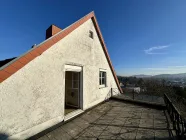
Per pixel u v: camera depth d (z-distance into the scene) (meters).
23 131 3.12
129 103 8.09
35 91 3.48
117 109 6.70
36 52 3.53
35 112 3.46
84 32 6.18
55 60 4.23
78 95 6.02
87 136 3.78
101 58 8.14
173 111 4.64
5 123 2.74
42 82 3.71
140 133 3.95
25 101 3.20
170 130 4.12
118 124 4.68
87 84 6.30
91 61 6.80
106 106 7.29
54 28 6.31
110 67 9.61
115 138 3.65
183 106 10.66
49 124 3.89
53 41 4.15
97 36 7.67
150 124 4.65
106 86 8.82
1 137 2.65
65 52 4.74
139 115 5.72
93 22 7.25
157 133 3.92
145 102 7.52
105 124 4.68
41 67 3.69
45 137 3.56
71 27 5.11
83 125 4.56
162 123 4.74
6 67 2.79
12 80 2.92
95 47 7.34
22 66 3.13
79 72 6.04
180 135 3.43
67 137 3.69
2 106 2.70
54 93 4.14
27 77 3.27
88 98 6.35
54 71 4.17
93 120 5.08
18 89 3.04
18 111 3.02
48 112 3.88
